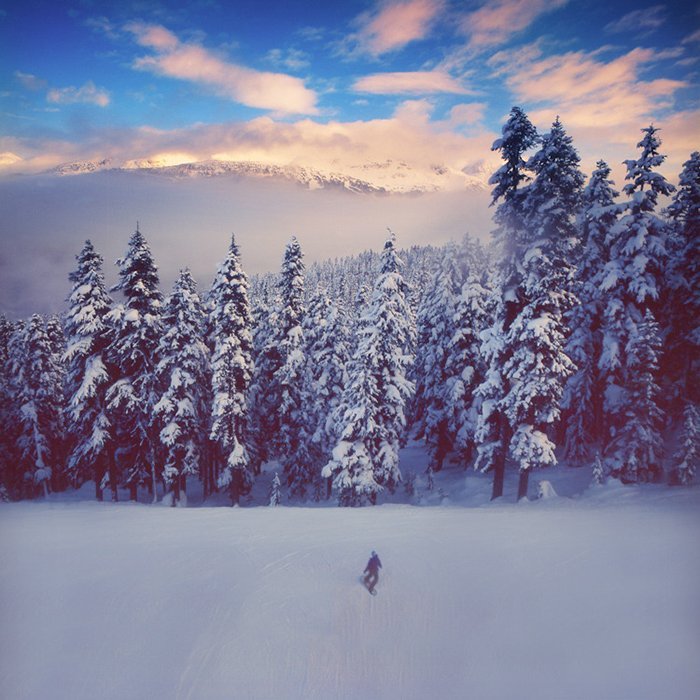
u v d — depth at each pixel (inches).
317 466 1454.2
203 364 1352.1
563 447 1386.6
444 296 1412.4
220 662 447.5
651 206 1047.0
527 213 941.2
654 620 443.8
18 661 446.9
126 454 1359.5
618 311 1045.2
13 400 1627.7
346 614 515.2
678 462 894.4
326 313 1560.0
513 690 392.8
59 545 716.7
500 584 546.6
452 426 1369.3
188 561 652.1
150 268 1263.5
